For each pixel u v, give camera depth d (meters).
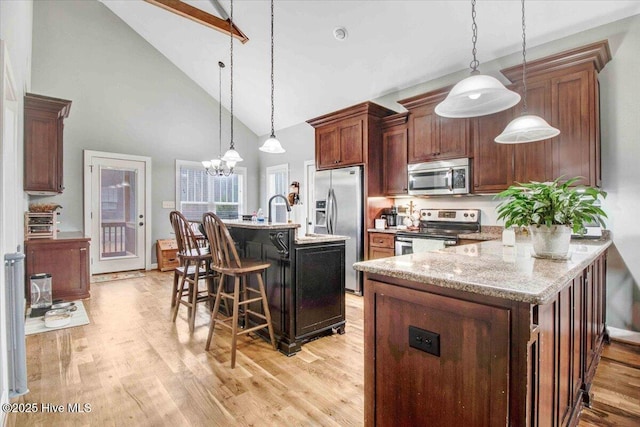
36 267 3.60
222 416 1.71
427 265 1.36
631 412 1.78
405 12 3.30
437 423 1.14
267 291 2.73
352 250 4.23
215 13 4.40
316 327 2.65
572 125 2.72
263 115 6.30
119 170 5.33
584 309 1.81
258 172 7.12
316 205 4.79
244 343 2.64
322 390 1.96
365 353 1.37
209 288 3.33
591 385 2.03
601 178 2.81
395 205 4.55
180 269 3.35
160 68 5.75
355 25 3.66
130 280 4.79
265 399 1.86
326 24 3.80
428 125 3.78
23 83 3.34
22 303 1.90
